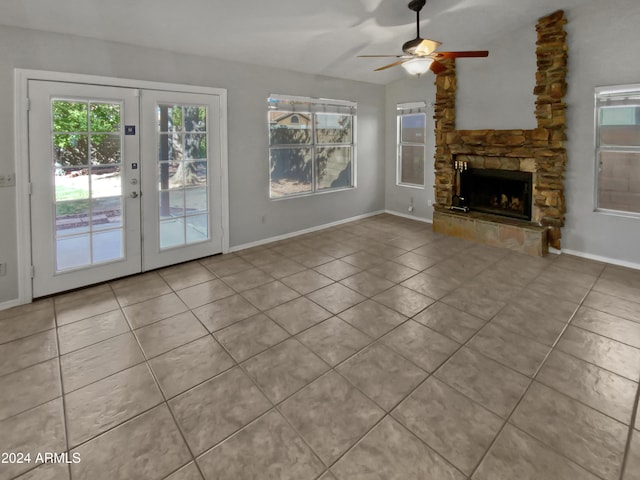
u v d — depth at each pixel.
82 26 3.23
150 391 2.22
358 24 3.93
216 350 2.63
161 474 1.67
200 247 4.54
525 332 2.81
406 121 6.57
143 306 3.31
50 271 3.47
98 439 1.86
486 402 2.09
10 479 1.64
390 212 6.91
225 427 1.94
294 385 2.26
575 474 1.64
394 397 2.14
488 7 3.94
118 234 3.86
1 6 2.80
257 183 4.97
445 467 1.68
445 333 2.82
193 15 3.31
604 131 4.33
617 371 2.34
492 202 5.30
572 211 4.47
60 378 2.34
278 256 4.67
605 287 3.60
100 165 3.64
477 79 5.09
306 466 1.70
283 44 4.21
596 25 3.96
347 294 3.53
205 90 4.25
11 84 3.09
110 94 3.59
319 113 5.53
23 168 3.22
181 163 4.21
